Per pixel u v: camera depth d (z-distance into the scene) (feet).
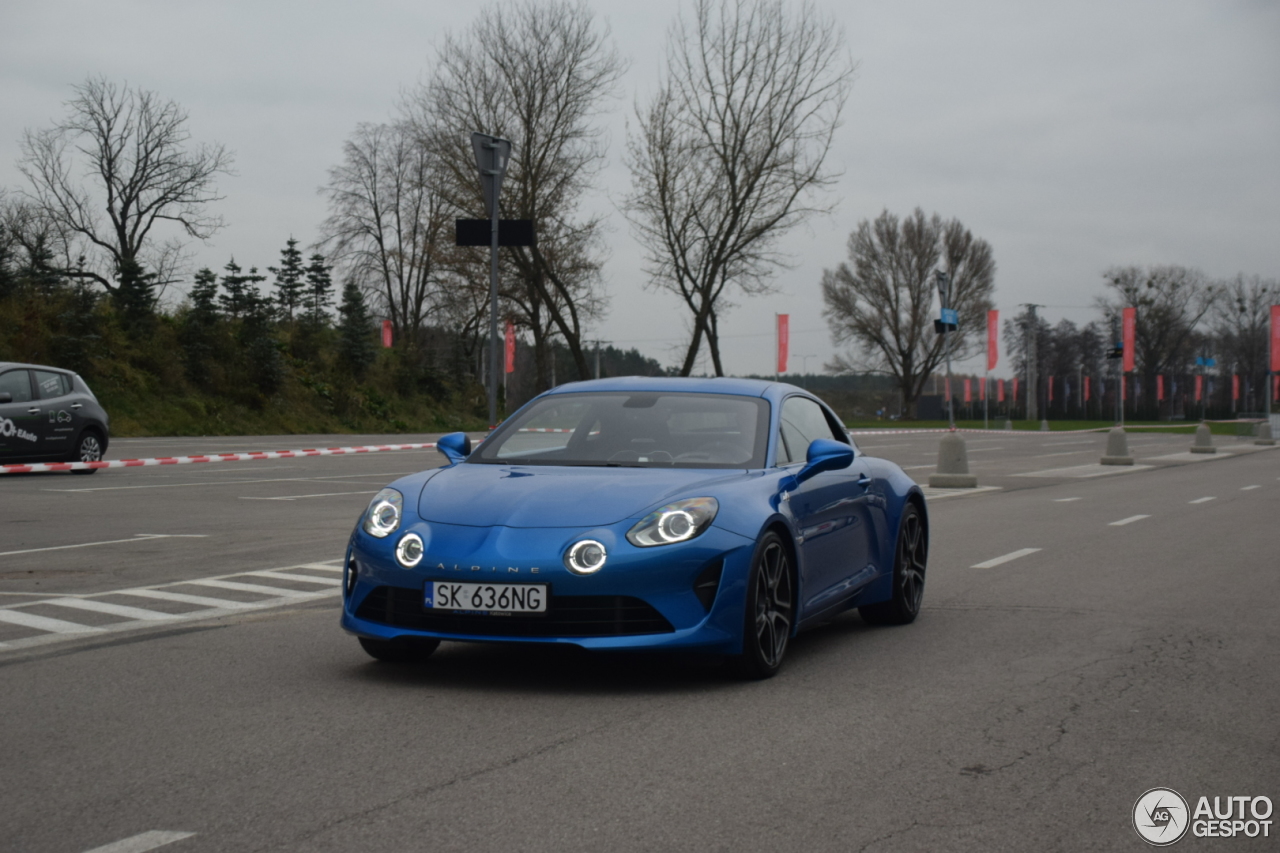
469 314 185.68
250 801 11.58
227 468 69.21
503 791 11.90
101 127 153.69
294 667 18.12
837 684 17.07
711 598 16.17
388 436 127.95
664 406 19.99
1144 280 299.79
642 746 13.58
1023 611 24.17
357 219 191.11
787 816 11.22
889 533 22.25
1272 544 36.40
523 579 15.58
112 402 116.47
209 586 26.96
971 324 253.24
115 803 11.53
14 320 111.65
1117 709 15.66
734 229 114.32
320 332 162.50
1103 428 251.80
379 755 13.20
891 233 253.65
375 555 16.46
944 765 13.00
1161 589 27.17
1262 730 14.66
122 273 128.06
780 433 19.71
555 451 19.34
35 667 18.19
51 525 39.65
